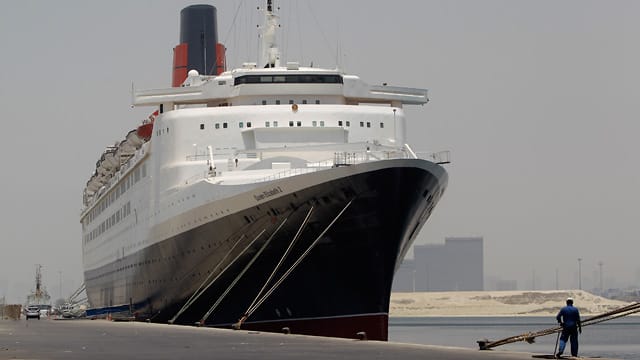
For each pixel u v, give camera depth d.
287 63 157.12
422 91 165.12
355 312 131.50
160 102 158.38
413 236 138.12
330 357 76.81
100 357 77.19
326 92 155.25
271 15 168.88
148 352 83.12
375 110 152.00
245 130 149.12
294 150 143.00
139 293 183.75
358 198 122.88
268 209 129.38
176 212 150.75
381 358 75.88
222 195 135.88
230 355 79.19
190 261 149.12
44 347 91.12
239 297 140.88
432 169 126.31
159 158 159.12
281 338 105.06
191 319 155.12
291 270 131.62
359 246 126.75
